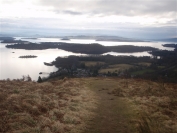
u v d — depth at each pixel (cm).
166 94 2114
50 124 1122
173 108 1655
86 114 1384
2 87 1786
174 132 1183
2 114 1123
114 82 2992
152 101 1822
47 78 7531
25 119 1097
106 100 1848
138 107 1584
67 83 2564
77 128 1127
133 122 1238
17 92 1656
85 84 2694
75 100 1711
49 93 1861
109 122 1254
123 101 1811
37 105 1376
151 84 2686
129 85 2606
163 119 1381
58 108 1432
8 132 940
